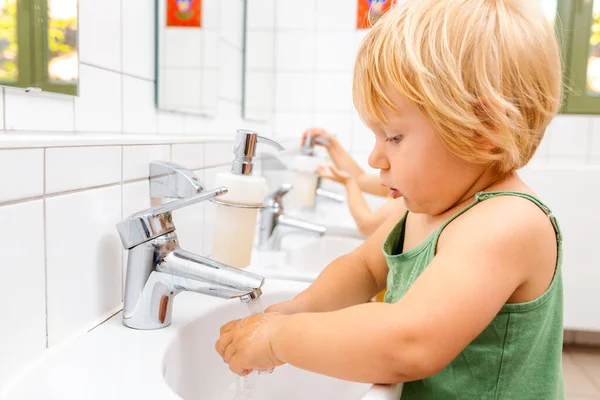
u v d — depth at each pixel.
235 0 1.68
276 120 2.30
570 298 2.20
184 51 1.19
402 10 0.61
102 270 0.69
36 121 0.65
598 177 2.13
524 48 0.56
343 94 2.26
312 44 2.26
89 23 0.77
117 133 0.87
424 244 0.66
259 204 0.91
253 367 0.58
